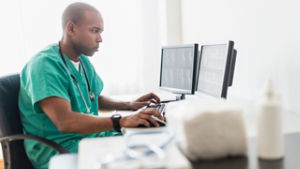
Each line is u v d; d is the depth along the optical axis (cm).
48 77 111
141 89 262
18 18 235
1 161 229
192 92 132
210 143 56
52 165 92
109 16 249
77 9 127
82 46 130
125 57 257
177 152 58
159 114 99
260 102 57
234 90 154
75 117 105
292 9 109
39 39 239
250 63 138
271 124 55
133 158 55
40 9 237
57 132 120
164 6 236
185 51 139
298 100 110
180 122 58
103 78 254
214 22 173
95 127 101
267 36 124
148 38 258
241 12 143
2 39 236
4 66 238
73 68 132
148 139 65
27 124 121
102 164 53
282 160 56
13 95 121
